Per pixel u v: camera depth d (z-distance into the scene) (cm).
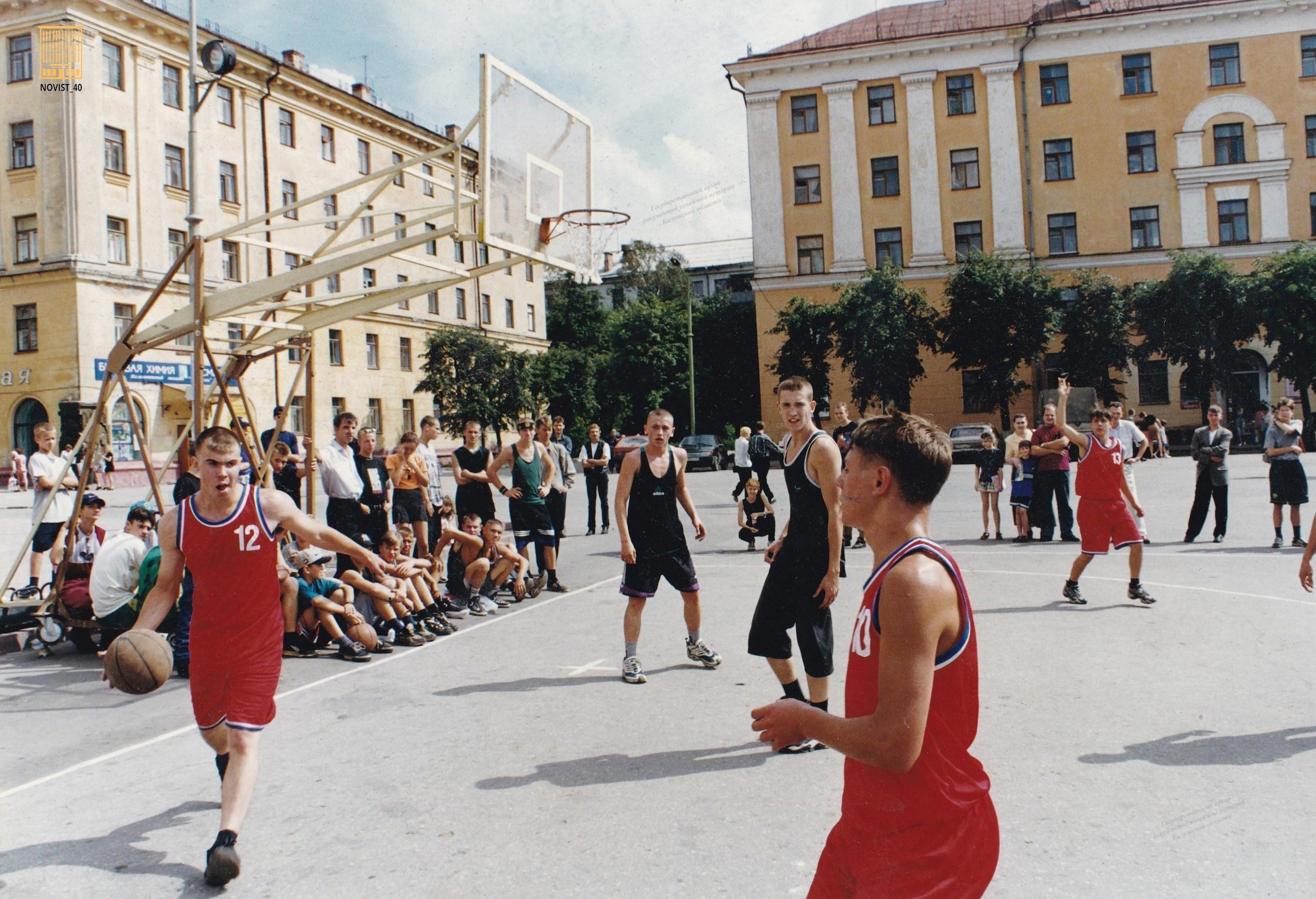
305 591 689
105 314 3006
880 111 3756
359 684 602
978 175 3703
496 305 4991
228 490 346
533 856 334
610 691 554
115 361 771
